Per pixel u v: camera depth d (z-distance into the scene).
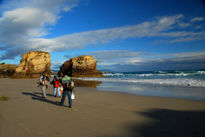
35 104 7.38
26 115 5.34
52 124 4.44
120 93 11.78
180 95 10.50
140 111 6.14
